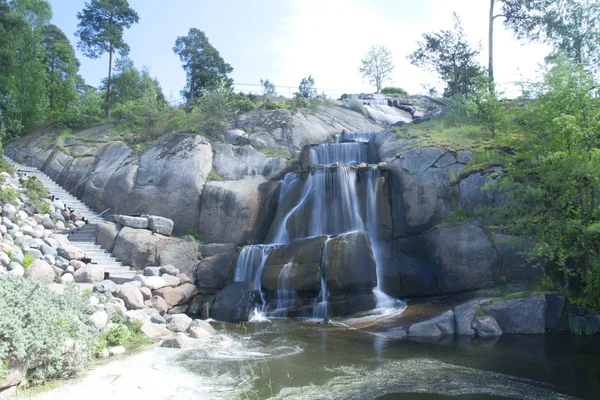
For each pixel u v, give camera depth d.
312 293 14.50
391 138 19.95
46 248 14.38
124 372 8.06
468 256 14.02
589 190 12.06
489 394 7.07
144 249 17.00
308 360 9.18
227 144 23.48
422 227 15.99
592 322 11.38
